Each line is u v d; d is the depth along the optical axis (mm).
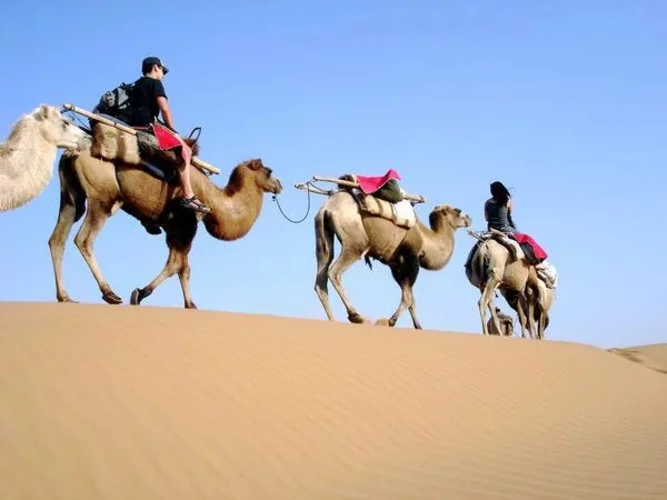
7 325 9758
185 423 8891
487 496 8898
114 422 8398
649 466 10992
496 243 21891
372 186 17047
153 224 13828
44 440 7766
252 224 14828
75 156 12672
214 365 10312
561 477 10023
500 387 14648
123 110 13367
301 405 10414
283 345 11852
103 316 10805
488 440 11898
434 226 19031
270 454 9062
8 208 11344
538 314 24578
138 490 7566
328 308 16688
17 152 11477
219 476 8258
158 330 10711
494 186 22516
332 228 16766
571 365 18484
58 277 12602
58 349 9344
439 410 12312
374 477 9273
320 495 8430
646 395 18703
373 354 13148
